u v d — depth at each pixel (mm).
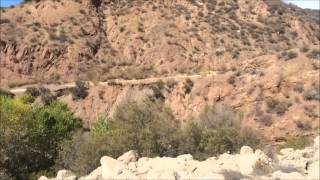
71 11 86312
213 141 21953
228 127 23547
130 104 25062
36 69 75562
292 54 55125
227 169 12125
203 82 57406
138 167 13461
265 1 93875
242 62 67188
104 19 87812
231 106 51344
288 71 52031
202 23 84312
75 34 81875
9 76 74125
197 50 78625
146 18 85875
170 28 82750
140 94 60625
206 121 25453
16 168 24125
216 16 86938
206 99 54688
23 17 84500
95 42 82125
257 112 48719
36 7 86625
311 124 45500
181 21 84625
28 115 29953
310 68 51781
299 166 13844
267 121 47062
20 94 65312
